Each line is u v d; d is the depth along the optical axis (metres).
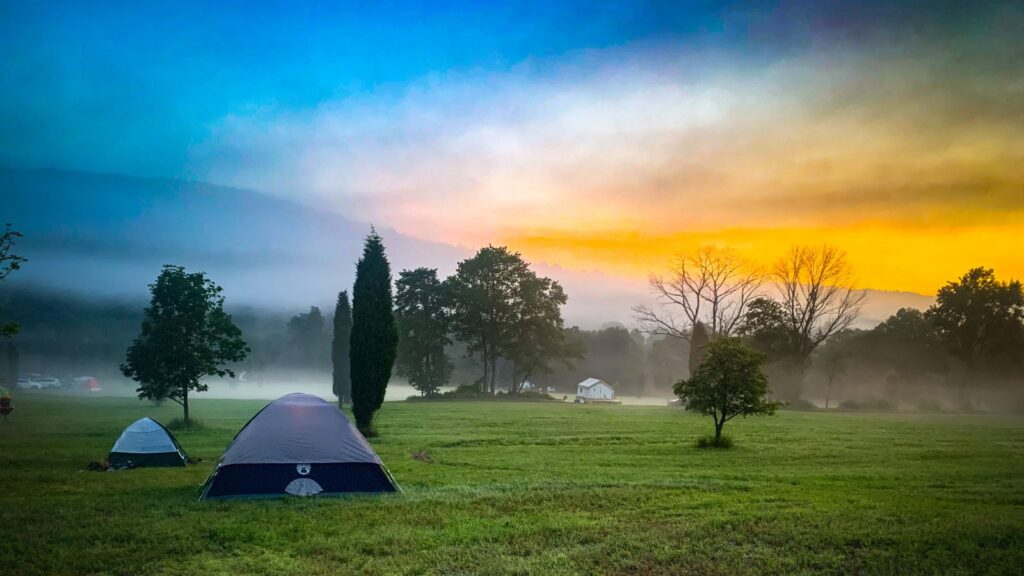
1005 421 50.91
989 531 13.13
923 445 30.77
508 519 13.84
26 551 11.12
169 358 35.66
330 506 14.74
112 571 10.33
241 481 15.70
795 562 11.20
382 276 34.59
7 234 19.83
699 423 43.47
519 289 90.06
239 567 10.59
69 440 28.64
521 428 37.94
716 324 77.06
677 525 13.51
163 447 21.92
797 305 75.19
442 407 59.06
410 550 11.63
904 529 13.26
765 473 21.11
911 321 95.44
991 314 76.19
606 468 22.30
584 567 10.80
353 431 17.02
